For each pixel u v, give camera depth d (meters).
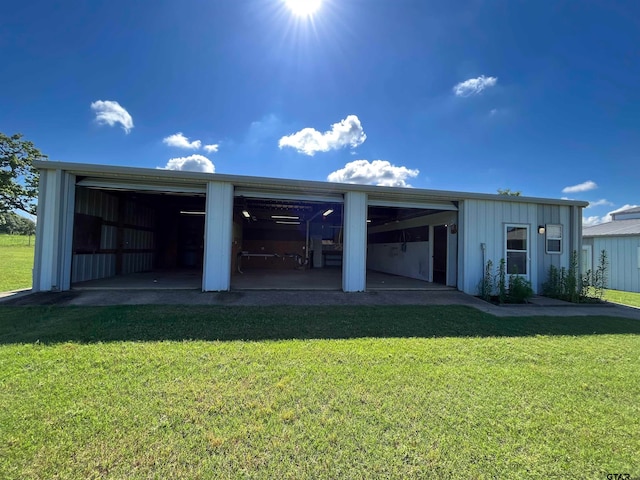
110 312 5.23
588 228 14.66
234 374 3.01
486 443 2.06
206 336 4.18
